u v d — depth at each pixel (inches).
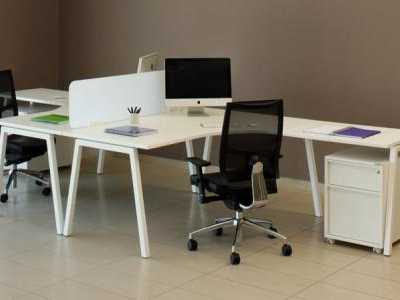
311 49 285.1
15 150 272.1
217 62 263.9
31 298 189.8
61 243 230.2
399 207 224.4
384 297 192.1
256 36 297.9
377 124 274.4
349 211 225.3
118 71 342.6
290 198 281.1
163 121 253.6
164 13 322.3
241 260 217.0
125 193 287.4
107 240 233.5
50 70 360.5
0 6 336.2
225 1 303.3
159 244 230.1
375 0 267.7
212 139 314.7
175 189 294.0
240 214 224.8
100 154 313.4
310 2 282.4
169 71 261.4
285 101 295.0
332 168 226.1
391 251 222.8
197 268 210.7
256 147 218.1
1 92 279.7
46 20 355.3
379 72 271.0
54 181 237.1
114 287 197.2
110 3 339.6
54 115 257.1
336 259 218.4
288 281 202.1
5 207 266.2
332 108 283.9
